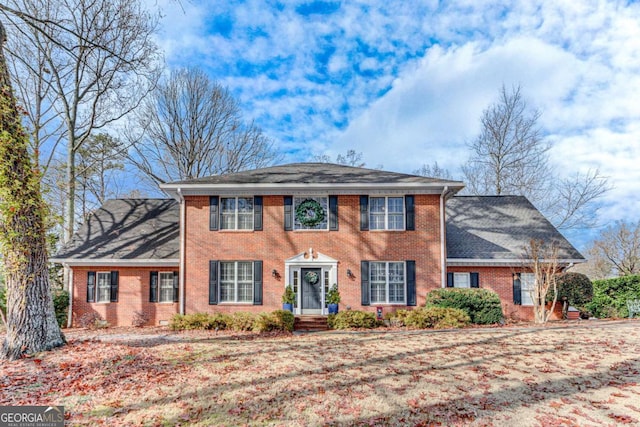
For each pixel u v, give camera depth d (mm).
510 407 6246
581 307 17797
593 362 8664
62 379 7359
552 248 16578
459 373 7965
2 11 9953
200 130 29938
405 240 16141
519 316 16891
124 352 9211
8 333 8859
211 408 6195
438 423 5691
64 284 20906
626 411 6062
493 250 17406
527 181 30125
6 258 8945
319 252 16156
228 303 16000
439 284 15898
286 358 9180
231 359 9039
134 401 6434
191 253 16250
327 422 5727
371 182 16109
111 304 17594
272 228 16344
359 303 15891
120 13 18969
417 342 11102
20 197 8945
